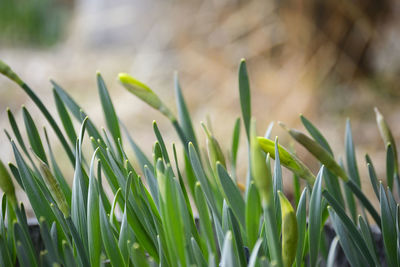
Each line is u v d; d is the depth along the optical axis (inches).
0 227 21.4
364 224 21.4
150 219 21.3
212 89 122.4
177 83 24.7
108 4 157.0
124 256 20.1
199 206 19.0
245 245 22.2
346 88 118.3
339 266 25.2
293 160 20.8
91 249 20.3
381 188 21.1
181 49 129.5
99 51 154.0
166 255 20.7
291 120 111.8
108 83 131.3
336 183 23.9
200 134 106.6
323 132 106.7
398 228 21.1
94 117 115.6
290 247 18.8
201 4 128.5
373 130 106.1
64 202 20.0
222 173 19.7
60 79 135.3
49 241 18.5
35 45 193.3
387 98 116.6
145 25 142.3
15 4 193.2
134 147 23.9
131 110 116.0
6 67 22.2
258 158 16.9
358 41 118.0
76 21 172.7
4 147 98.2
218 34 124.4
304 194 20.6
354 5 115.8
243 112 23.1
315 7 116.9
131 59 142.1
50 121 22.9
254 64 120.8
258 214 19.5
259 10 120.3
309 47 118.0
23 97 123.2
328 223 25.7
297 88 114.8
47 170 19.8
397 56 119.9
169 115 22.3
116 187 22.0
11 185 20.1
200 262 19.2
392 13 117.1
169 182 18.2
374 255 21.7
